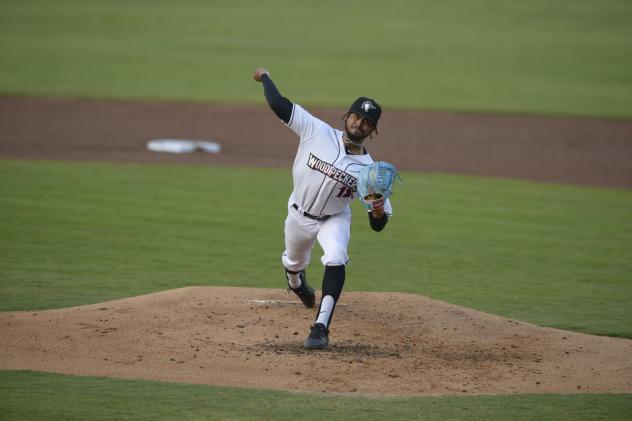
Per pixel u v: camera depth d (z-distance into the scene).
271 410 20.45
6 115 81.88
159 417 19.77
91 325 27.55
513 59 124.25
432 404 21.42
